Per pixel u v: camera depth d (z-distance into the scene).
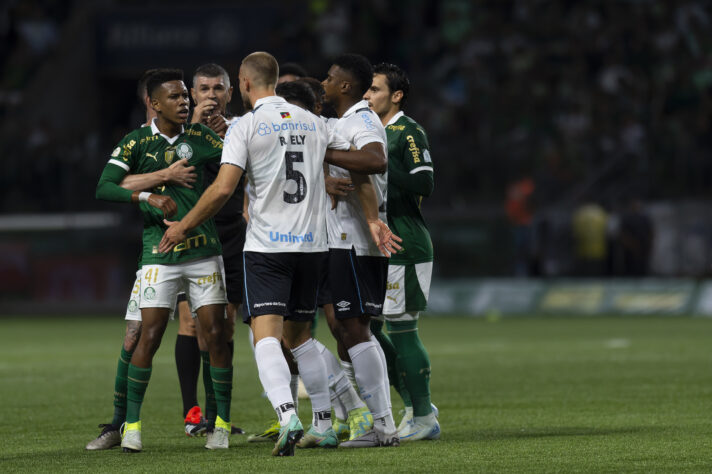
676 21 86.31
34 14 95.94
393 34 91.69
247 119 19.27
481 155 76.88
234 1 91.12
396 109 22.25
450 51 90.31
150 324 20.05
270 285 19.20
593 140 78.75
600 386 30.95
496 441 20.66
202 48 87.81
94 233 76.75
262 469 17.28
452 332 56.69
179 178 20.27
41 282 76.81
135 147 20.62
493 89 84.94
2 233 77.06
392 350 22.66
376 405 20.23
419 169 21.39
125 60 88.94
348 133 20.08
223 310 20.56
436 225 74.31
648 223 70.44
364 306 20.27
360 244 20.36
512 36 88.69
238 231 25.00
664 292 70.06
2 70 94.50
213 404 21.62
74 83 89.69
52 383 33.34
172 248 19.55
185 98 20.52
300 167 19.36
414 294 21.50
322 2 89.62
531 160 76.25
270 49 87.12
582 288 71.50
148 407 27.75
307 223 19.39
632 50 85.75
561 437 21.06
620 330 56.72
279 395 18.58
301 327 20.23
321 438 20.12
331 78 20.70
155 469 17.45
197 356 23.30
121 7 89.00
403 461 18.06
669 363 37.88
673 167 73.44
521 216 72.31
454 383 32.44
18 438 22.08
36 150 81.88
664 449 19.17
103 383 33.31
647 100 82.31
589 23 87.50
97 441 20.41
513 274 73.00
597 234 71.31
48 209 80.19
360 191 19.89
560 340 50.09
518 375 34.56
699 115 79.25
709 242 70.31
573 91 83.56
